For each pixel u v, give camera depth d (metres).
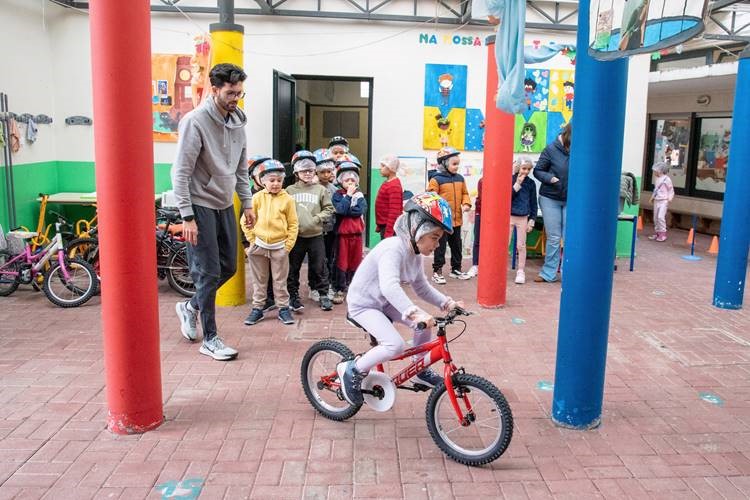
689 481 3.49
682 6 2.90
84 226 8.92
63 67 8.71
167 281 7.57
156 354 3.92
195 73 6.90
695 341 5.89
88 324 6.02
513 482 3.45
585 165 3.82
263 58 8.99
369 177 9.43
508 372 5.03
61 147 8.87
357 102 11.86
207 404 4.33
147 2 3.61
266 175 5.93
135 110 3.59
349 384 3.84
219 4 6.39
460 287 7.79
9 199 7.63
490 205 6.67
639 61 9.45
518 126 9.42
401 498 3.28
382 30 9.07
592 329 3.95
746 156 6.73
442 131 9.34
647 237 12.64
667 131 14.95
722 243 7.03
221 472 3.49
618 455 3.76
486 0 5.02
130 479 3.40
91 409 4.21
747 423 4.21
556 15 9.15
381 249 3.65
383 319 3.75
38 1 8.28
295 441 3.85
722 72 10.93
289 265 6.47
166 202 8.05
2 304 6.64
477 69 9.28
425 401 4.43
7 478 3.39
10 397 4.38
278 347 5.47
